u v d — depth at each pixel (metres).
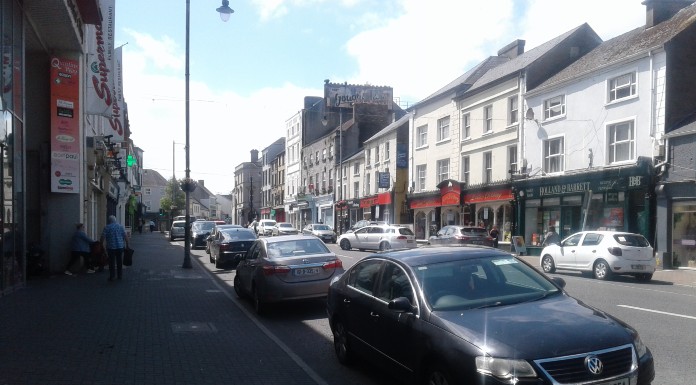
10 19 12.49
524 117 28.27
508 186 29.00
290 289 10.51
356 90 59.78
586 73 24.42
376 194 44.56
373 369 7.05
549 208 26.75
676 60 21.28
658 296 13.17
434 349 4.96
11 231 12.88
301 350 8.05
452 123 34.81
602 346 4.56
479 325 4.89
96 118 25.14
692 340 8.26
